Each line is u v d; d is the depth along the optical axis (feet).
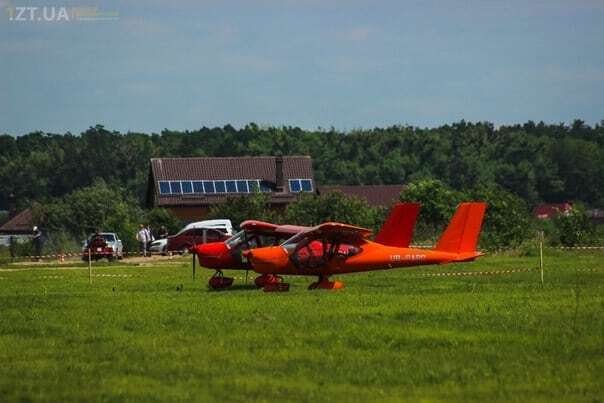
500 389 146.00
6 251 638.53
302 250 286.46
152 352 172.76
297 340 181.57
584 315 207.10
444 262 297.94
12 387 149.38
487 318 204.74
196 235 622.13
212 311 223.10
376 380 151.53
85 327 201.98
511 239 547.08
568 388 146.20
